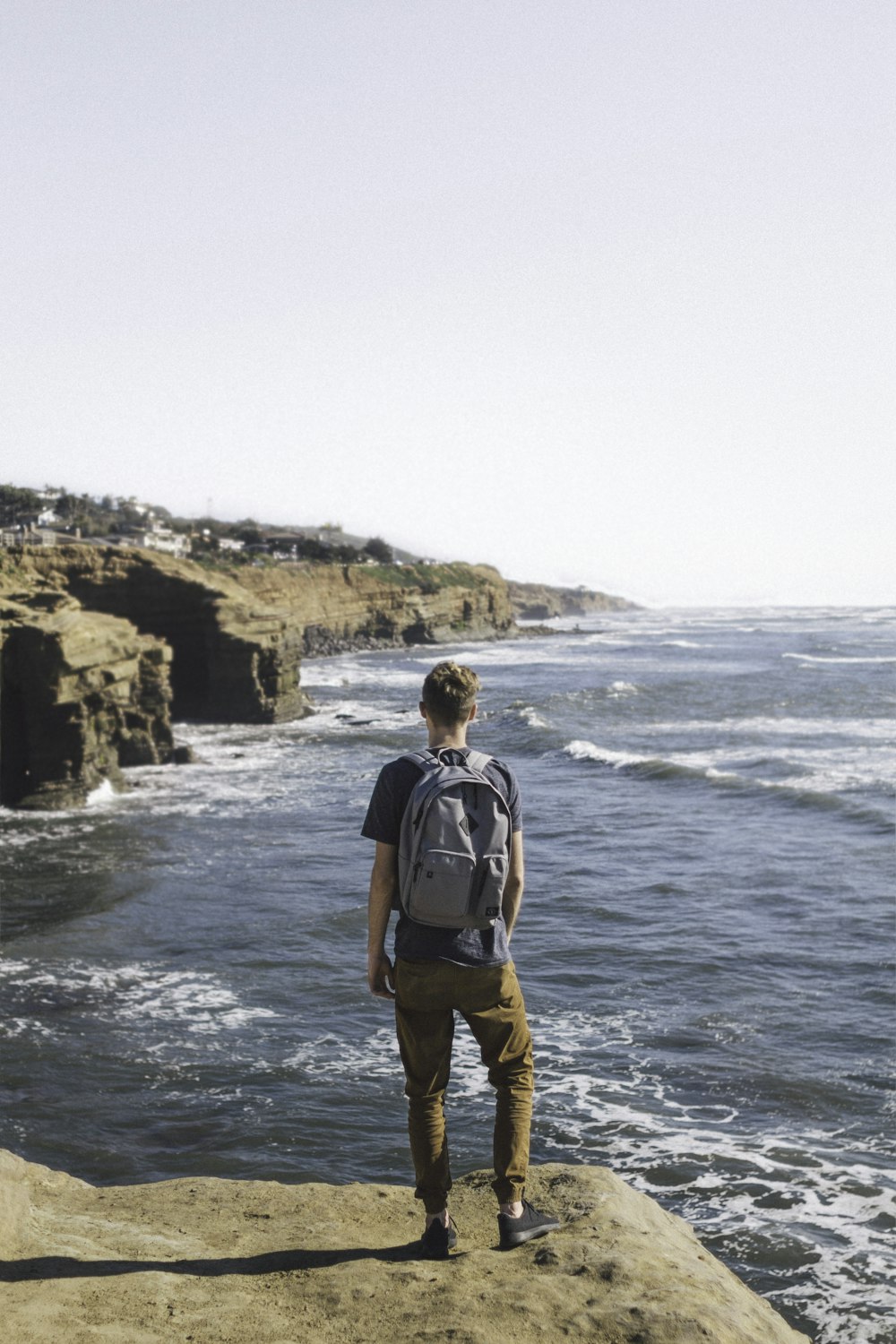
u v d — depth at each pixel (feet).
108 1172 38.04
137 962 61.93
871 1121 39.78
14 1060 47.70
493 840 11.53
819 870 78.02
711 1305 10.60
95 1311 10.83
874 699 209.87
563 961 59.62
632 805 107.14
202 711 204.23
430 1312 10.63
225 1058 47.83
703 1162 37.06
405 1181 37.01
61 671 116.78
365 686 277.03
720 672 291.17
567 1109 41.42
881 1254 31.35
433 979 11.71
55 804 115.24
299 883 80.12
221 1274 11.99
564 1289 10.94
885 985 53.93
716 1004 52.26
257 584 373.20
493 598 544.21
